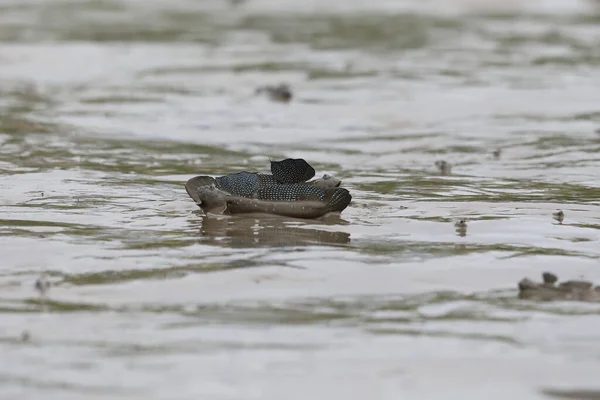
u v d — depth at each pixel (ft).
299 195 74.18
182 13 263.08
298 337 49.39
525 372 45.55
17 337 49.11
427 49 192.13
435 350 47.98
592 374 45.34
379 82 153.58
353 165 99.04
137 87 150.92
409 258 63.21
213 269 60.13
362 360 46.57
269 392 43.01
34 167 93.20
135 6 282.15
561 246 66.85
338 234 68.85
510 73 162.20
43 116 124.67
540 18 245.86
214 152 104.88
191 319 51.70
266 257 62.80
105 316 52.11
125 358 46.52
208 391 42.98
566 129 117.91
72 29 225.76
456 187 87.15
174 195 81.87
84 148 104.47
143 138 111.96
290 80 156.97
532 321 52.19
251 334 49.73
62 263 61.31
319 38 210.18
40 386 43.42
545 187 87.45
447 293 56.59
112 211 75.61
